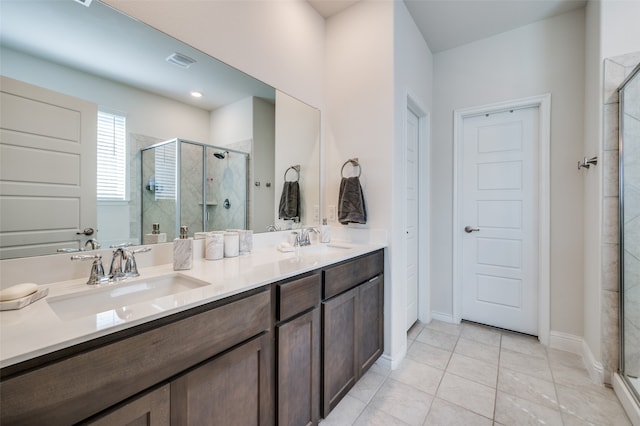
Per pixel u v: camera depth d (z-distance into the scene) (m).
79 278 1.04
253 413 1.00
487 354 2.06
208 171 1.49
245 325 0.96
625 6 1.65
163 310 0.73
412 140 2.54
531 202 2.35
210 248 1.40
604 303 1.69
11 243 0.90
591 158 1.85
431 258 2.72
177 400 0.77
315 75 2.16
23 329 0.62
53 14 0.99
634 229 1.54
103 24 1.10
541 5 2.08
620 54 1.66
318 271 1.33
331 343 1.39
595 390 1.64
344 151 2.15
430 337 2.34
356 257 1.63
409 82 2.18
